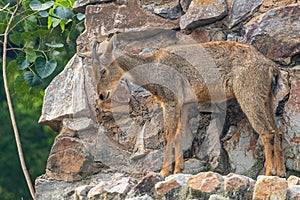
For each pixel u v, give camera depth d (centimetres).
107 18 1311
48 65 1418
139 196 1105
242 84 1174
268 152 1156
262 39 1230
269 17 1229
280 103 1194
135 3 1303
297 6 1220
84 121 1259
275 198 1052
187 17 1269
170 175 1138
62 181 1245
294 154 1184
